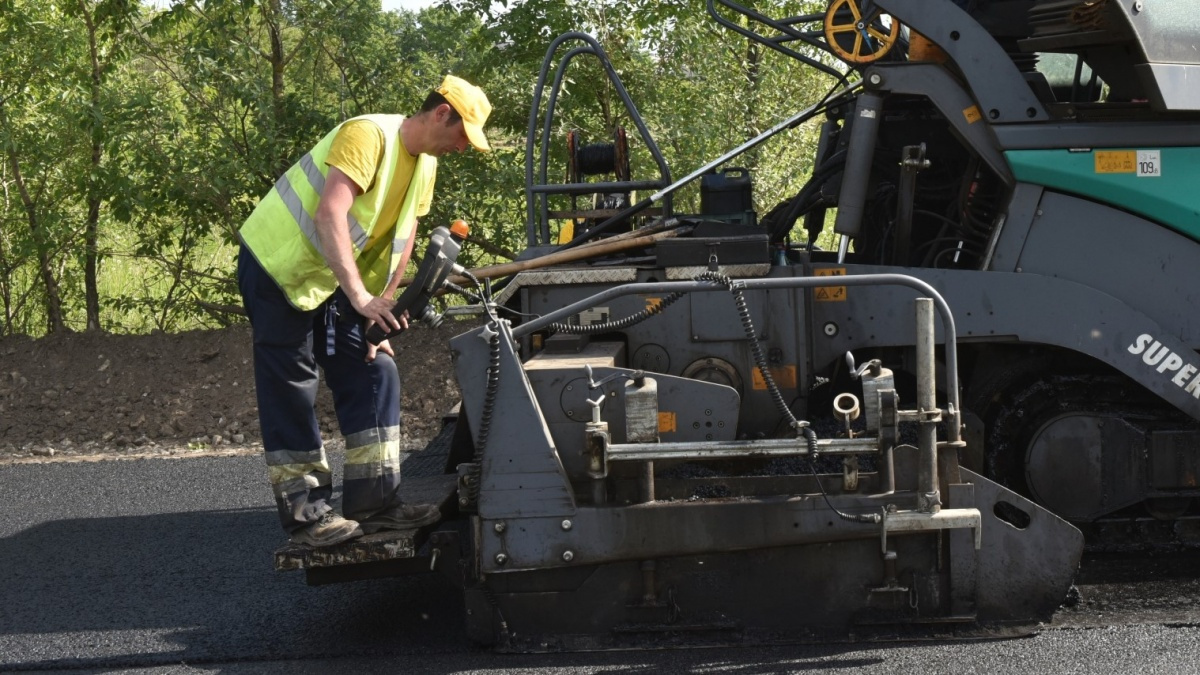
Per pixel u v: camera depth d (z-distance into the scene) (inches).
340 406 166.7
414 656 163.2
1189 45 172.2
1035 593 160.2
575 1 402.6
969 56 177.9
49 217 374.3
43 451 313.3
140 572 207.6
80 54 380.2
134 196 363.9
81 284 418.0
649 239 190.2
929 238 205.9
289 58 394.9
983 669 149.1
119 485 273.0
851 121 219.0
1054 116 181.0
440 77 401.7
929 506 155.4
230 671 160.4
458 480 167.9
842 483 159.6
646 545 158.9
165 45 385.7
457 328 362.3
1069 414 182.5
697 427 163.0
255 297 159.2
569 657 159.6
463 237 159.6
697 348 179.0
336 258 152.6
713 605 162.1
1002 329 176.1
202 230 389.1
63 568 211.9
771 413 178.4
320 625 177.8
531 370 161.3
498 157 387.5
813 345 179.5
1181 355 174.9
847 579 161.0
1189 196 176.1
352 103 400.8
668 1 406.6
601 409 162.1
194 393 335.6
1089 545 189.9
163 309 400.5
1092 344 175.6
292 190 158.7
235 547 220.7
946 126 200.7
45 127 376.2
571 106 407.2
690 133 402.6
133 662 164.6
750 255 178.1
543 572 162.6
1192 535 189.0
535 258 200.8
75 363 349.7
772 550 160.9
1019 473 185.9
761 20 215.2
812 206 234.1
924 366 154.1
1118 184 176.1
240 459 293.3
